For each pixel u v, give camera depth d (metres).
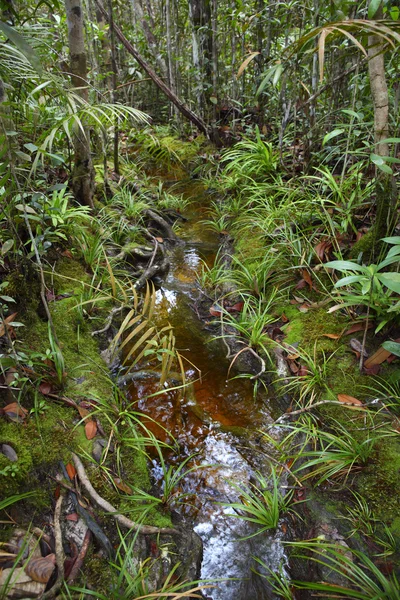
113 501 1.64
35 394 1.82
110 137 5.17
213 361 2.56
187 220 4.29
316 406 2.07
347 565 1.46
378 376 2.11
